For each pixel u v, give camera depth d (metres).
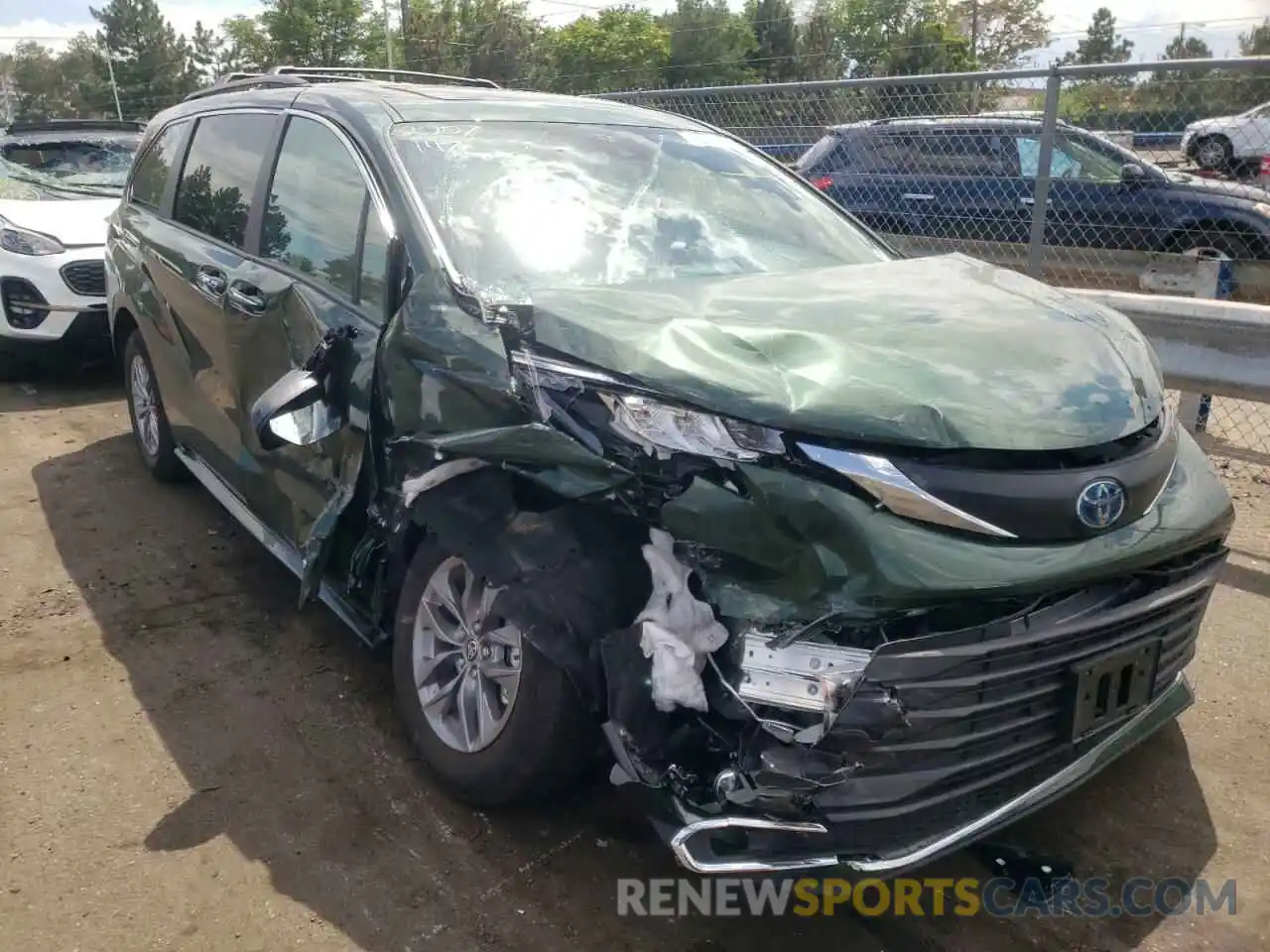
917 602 2.25
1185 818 3.07
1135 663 2.66
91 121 9.42
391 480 3.07
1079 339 2.86
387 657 3.88
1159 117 7.89
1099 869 2.88
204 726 3.46
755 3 64.56
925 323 2.84
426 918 2.66
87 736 3.39
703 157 4.09
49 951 2.54
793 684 2.29
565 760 2.73
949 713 2.37
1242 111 7.66
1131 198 9.23
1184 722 3.54
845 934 2.64
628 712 2.39
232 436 4.12
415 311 2.99
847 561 2.26
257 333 3.79
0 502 5.31
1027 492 2.39
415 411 2.88
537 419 2.58
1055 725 2.58
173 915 2.66
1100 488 2.47
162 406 5.14
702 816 2.38
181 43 84.44
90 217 7.59
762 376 2.45
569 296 2.91
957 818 2.50
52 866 2.82
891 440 2.34
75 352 7.54
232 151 4.44
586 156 3.77
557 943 2.60
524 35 55.41
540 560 2.53
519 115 3.88
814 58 57.16
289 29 61.12
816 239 3.90
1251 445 6.33
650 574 2.49
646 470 2.41
